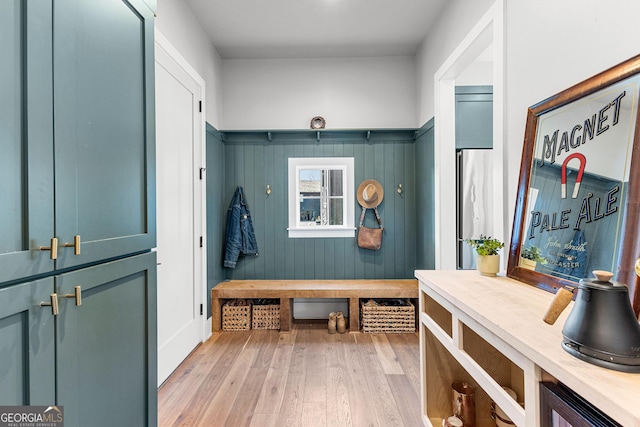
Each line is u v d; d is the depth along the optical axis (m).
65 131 0.76
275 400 1.84
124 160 0.99
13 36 0.65
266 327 3.00
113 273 0.92
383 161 3.32
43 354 0.70
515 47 1.47
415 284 3.10
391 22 2.66
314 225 3.35
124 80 0.99
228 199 3.31
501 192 1.56
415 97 3.28
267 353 2.47
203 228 2.69
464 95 2.71
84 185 0.82
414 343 2.66
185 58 2.37
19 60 0.66
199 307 2.63
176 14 2.22
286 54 3.21
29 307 0.67
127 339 1.00
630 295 0.82
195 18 2.55
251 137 3.31
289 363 2.30
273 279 3.31
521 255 1.31
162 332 2.05
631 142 0.86
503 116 1.55
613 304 0.65
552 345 0.72
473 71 2.77
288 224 3.33
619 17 0.95
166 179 2.11
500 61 1.57
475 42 1.94
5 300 0.62
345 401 1.82
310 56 3.26
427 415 1.50
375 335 2.84
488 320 0.88
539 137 1.25
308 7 2.44
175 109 2.23
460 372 1.50
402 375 2.12
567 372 0.62
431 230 2.82
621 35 0.94
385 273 3.32
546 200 1.19
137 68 1.06
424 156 2.99
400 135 3.31
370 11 2.50
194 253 2.55
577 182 1.04
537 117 1.28
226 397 1.87
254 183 3.32
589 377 0.60
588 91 1.01
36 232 0.69
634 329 0.63
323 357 2.39
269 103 3.31
